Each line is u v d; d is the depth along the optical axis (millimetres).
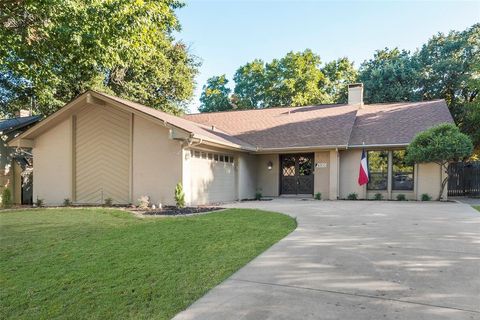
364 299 3297
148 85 23312
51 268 4379
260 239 5926
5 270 4312
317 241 5738
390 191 15117
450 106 25375
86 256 4926
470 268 4191
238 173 15352
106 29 9969
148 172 11867
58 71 14078
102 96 11742
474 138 20688
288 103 37438
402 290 3510
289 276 3998
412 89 27719
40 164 13414
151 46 12023
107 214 9289
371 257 4719
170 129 10945
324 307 3123
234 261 4586
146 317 2959
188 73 25266
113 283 3793
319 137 15531
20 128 16406
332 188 15094
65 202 12719
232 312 3045
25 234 6598
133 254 4988
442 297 3314
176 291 3543
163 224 7512
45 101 16906
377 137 15312
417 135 13523
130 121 12109
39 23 10477
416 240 5730
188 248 5312
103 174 12586
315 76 36344
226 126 18969
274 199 15578
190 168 11914
